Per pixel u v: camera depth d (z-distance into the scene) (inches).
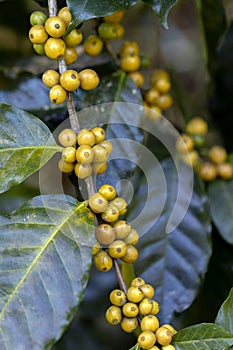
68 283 25.7
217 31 38.1
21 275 25.7
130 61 32.6
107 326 39.3
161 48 47.2
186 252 32.9
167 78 34.3
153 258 32.5
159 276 32.3
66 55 28.1
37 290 25.6
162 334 26.3
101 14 27.4
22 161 27.3
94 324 39.0
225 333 26.9
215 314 36.1
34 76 33.0
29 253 26.1
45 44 27.6
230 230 35.0
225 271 36.3
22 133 27.5
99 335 39.0
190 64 49.9
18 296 25.5
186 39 49.5
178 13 48.3
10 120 27.5
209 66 39.3
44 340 25.0
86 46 31.8
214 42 38.6
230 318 27.5
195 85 49.6
